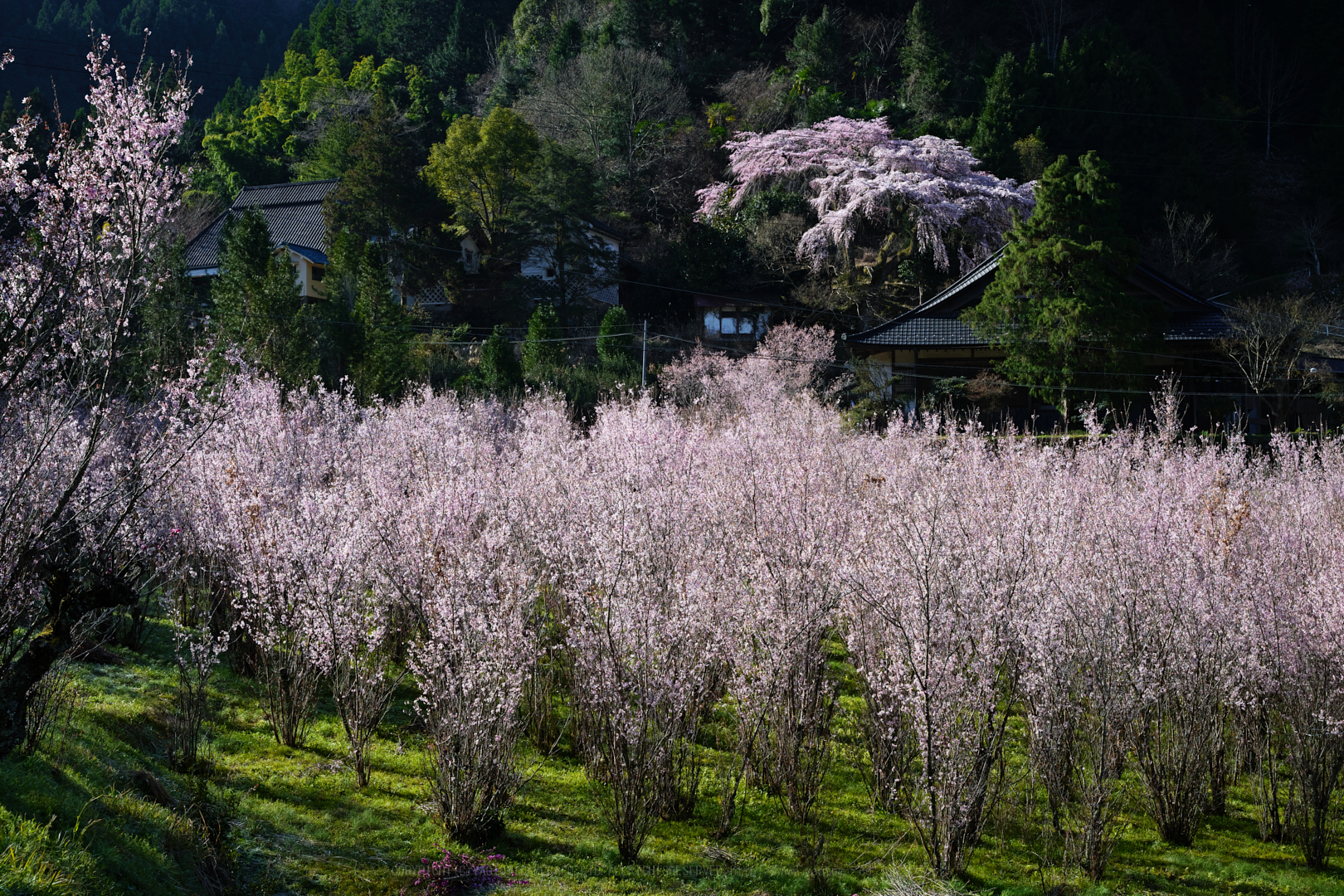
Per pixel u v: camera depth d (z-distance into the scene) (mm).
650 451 14062
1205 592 10742
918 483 14922
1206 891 9195
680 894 8211
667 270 52469
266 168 63500
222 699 10789
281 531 10250
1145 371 31031
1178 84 74312
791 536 11055
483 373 36188
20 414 7254
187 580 12094
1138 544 11453
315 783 9406
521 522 11531
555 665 12234
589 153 60250
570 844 9023
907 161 50562
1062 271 31047
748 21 75125
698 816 9977
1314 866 9828
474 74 81312
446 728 8984
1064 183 31312
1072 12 78625
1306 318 32875
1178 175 59312
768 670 10070
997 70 61219
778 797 10492
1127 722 9984
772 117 62562
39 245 7156
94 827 6496
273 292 29406
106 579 7441
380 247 44062
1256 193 67812
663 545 10711
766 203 52250
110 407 7508
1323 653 10242
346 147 58406
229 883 7191
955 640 9344
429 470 13594
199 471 11375
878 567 10586
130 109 7207
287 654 10445
